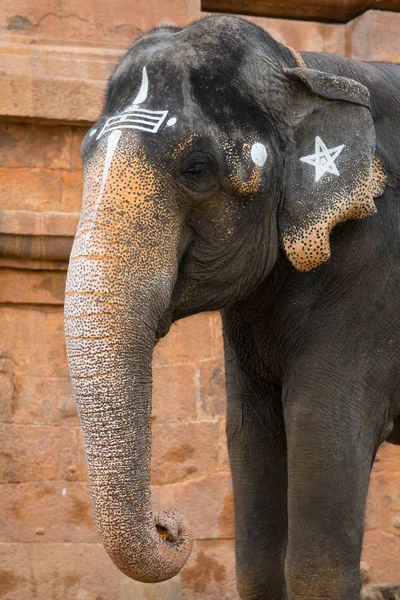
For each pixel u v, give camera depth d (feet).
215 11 31.30
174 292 17.46
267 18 31.22
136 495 15.80
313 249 17.56
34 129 29.07
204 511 28.86
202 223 17.29
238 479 20.58
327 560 18.29
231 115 17.19
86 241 16.25
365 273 18.54
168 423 28.96
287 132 17.69
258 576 20.24
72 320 15.98
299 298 18.78
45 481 28.48
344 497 18.38
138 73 17.33
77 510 28.53
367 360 18.63
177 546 16.35
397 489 29.55
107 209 16.39
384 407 18.94
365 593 28.25
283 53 18.29
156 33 18.21
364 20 30.83
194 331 29.30
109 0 29.45
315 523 18.34
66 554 28.27
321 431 18.42
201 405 29.17
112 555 15.84
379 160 18.47
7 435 28.40
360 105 17.88
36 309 28.91
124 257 16.22
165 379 29.07
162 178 16.70
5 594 27.94
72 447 28.68
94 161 16.81
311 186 17.62
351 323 18.57
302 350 18.78
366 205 17.69
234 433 20.62
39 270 28.68
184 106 17.01
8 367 28.60
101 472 15.76
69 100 28.66
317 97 17.80
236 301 18.25
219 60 17.35
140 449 15.90
